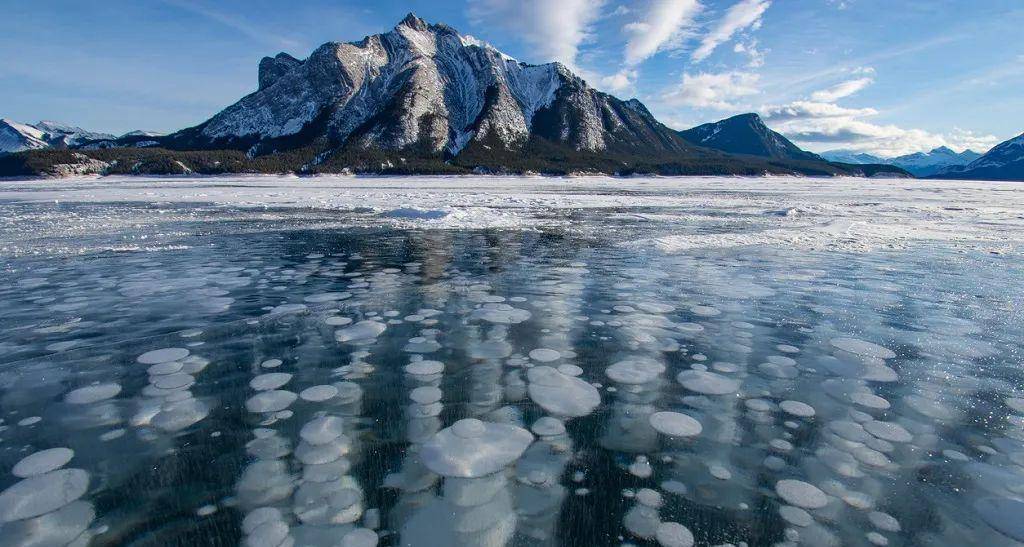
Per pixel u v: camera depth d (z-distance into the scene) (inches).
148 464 105.7
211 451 110.5
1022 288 261.0
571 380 147.3
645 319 206.4
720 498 95.2
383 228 485.1
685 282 272.4
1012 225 542.0
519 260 331.0
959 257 347.9
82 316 205.8
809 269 306.7
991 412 130.3
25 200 848.9
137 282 263.7
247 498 94.8
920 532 86.8
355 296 239.5
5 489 97.3
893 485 99.8
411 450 110.6
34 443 113.7
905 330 194.4
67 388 141.3
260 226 494.3
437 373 151.9
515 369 155.2
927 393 140.8
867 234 463.5
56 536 84.9
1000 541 84.7
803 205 831.1
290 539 83.5
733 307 225.0
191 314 209.3
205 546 82.6
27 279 268.8
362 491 96.7
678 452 110.3
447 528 86.2
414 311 215.9
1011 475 103.5
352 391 139.6
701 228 506.9
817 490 98.0
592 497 95.2
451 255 347.3
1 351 168.2
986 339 184.9
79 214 610.2
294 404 131.8
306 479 100.3
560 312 215.6
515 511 91.0
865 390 142.5
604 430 119.5
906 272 299.7
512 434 117.3
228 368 155.3
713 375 151.8
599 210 716.7
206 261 320.8
